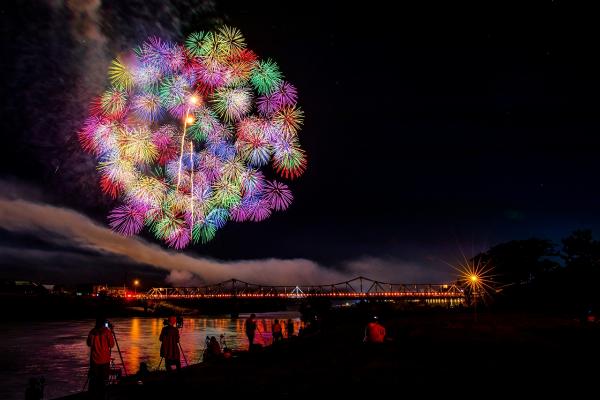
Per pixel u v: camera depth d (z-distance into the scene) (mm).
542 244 94250
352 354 21984
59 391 27969
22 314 127188
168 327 16891
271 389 13789
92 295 176375
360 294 146375
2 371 36844
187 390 14328
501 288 95125
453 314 79938
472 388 12328
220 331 86812
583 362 17016
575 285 73062
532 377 13828
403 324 48781
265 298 170250
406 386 12977
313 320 64188
